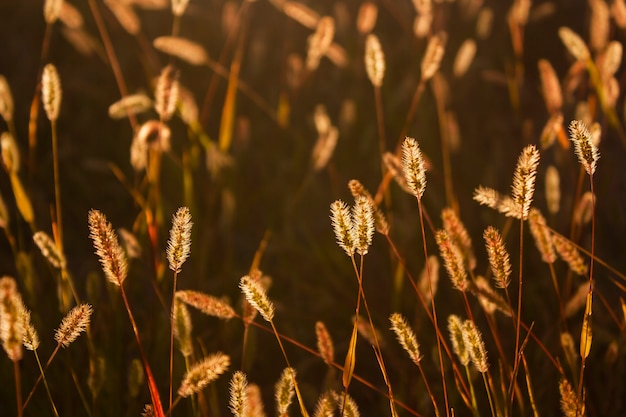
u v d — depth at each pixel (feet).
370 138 6.16
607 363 4.24
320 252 5.10
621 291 4.93
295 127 6.88
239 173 5.92
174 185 5.79
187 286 4.88
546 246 3.98
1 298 3.46
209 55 7.93
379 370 4.68
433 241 5.13
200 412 4.08
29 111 6.95
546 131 4.48
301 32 8.21
